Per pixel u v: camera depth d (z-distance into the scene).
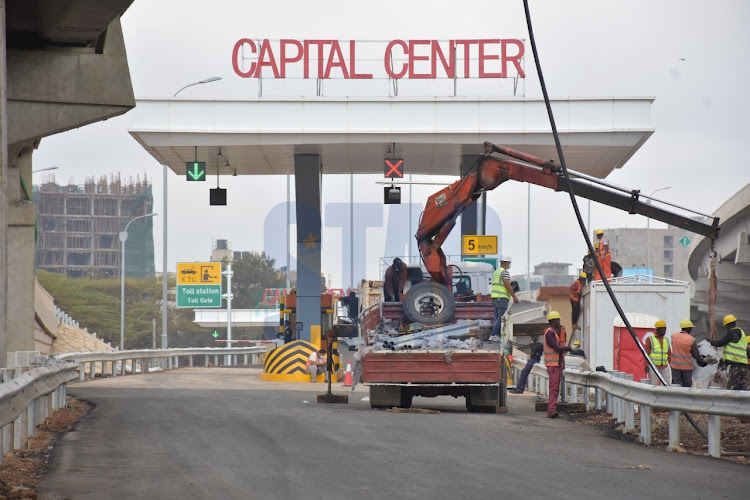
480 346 27.77
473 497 12.95
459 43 50.00
